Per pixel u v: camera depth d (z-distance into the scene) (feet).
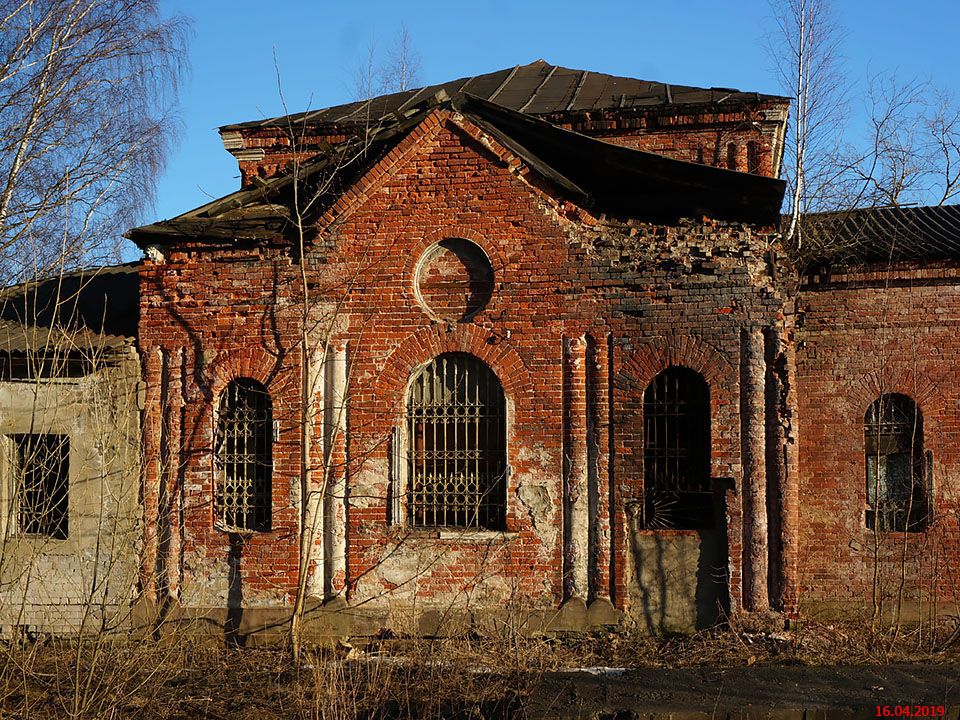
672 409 45.21
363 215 47.37
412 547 45.42
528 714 34.09
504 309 45.98
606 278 45.47
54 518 49.42
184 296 48.42
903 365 48.73
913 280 48.75
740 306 44.42
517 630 41.93
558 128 46.21
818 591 48.26
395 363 46.44
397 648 43.29
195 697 37.24
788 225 51.31
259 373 47.37
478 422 46.19
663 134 56.08
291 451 46.68
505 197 46.39
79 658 34.12
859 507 48.37
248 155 59.98
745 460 43.86
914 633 44.01
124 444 47.96
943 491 47.93
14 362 49.19
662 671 39.06
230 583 46.52
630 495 44.37
